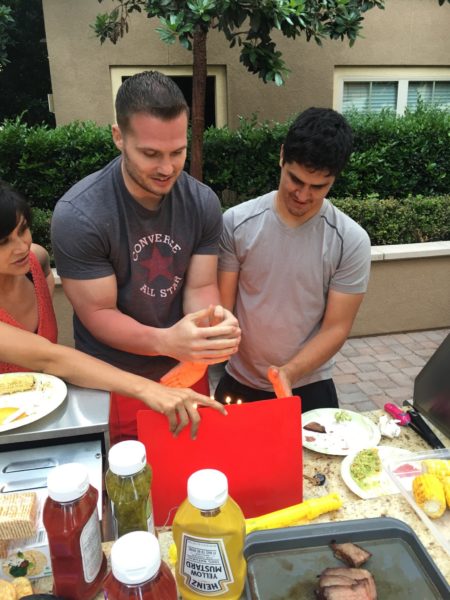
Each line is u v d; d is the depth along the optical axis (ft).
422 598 2.75
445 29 16.72
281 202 5.34
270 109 15.94
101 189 4.48
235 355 6.33
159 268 4.83
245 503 3.58
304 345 5.85
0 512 2.82
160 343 3.96
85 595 2.64
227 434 3.43
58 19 13.99
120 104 3.96
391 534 3.09
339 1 10.69
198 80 11.91
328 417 4.92
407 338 14.02
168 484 3.45
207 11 9.58
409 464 3.92
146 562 2.02
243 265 5.69
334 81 16.61
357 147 14.97
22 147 12.67
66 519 2.50
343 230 5.43
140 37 14.52
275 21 9.91
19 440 3.41
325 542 3.05
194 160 12.53
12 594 2.57
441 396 4.55
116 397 4.55
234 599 2.64
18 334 3.96
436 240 14.66
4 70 28.07
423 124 14.97
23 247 4.33
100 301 4.58
